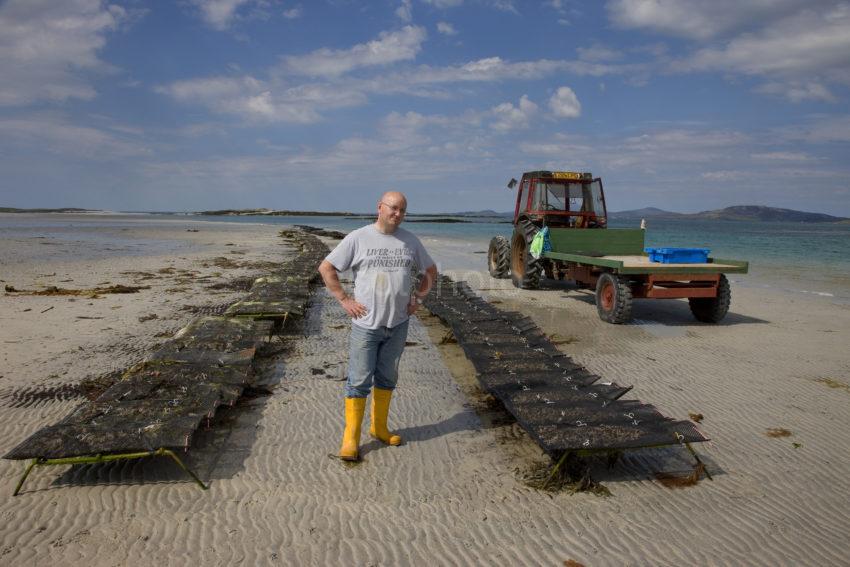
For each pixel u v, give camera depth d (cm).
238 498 345
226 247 2433
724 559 297
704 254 893
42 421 452
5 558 281
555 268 1117
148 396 448
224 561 284
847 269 1706
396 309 388
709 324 883
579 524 326
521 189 1286
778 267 1775
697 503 353
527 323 735
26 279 1202
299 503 342
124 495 345
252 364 617
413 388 555
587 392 476
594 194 1213
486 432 452
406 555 294
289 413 485
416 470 387
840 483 383
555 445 364
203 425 442
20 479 360
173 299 1012
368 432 447
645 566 289
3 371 573
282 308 803
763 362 667
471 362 609
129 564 280
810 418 497
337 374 595
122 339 710
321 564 284
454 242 2919
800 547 309
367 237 384
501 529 319
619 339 775
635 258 1048
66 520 317
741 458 417
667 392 559
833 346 744
